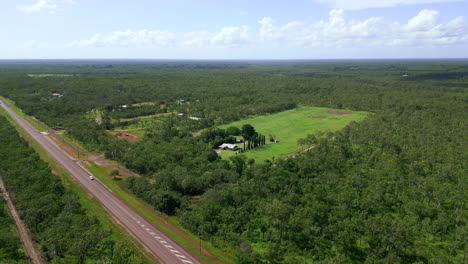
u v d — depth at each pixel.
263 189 106.19
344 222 84.50
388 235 75.94
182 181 109.94
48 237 78.06
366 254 77.06
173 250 79.19
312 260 74.94
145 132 198.62
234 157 142.25
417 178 115.19
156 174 121.00
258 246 81.12
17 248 77.25
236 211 94.00
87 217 87.88
